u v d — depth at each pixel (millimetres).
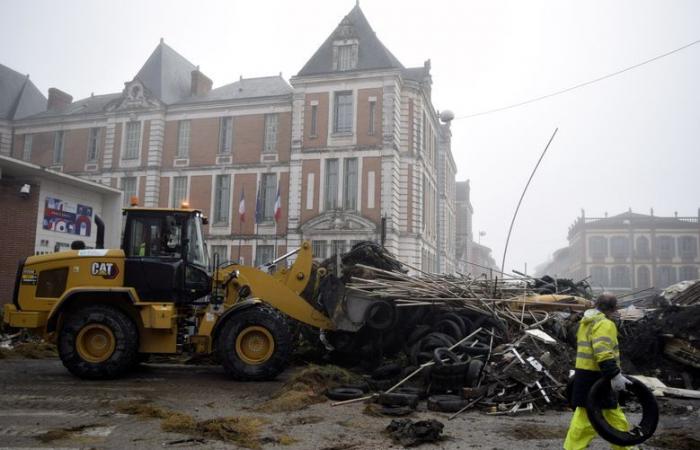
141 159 35938
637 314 11867
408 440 5793
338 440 5918
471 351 8984
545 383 7926
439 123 42188
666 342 10031
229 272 10352
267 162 33688
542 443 5887
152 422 6574
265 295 10422
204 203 34688
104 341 9289
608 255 67438
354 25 32250
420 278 11898
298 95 32312
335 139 31422
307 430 6316
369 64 31656
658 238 66500
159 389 8688
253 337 9586
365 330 10836
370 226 29922
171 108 36062
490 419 7016
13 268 17922
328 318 10641
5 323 9570
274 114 34406
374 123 30875
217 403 7730
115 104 36719
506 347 8969
